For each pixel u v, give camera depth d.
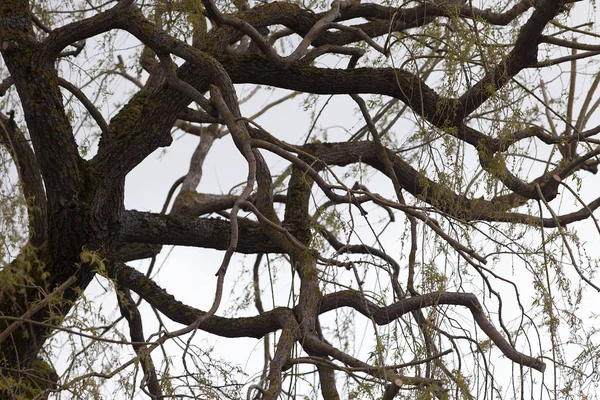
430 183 10.78
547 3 12.54
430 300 10.55
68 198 12.47
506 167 11.68
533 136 12.41
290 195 15.02
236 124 10.97
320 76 14.58
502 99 11.16
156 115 13.39
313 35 14.48
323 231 10.73
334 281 10.81
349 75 14.55
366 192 10.69
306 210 14.73
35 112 12.19
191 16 12.26
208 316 9.27
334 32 16.33
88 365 8.93
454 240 10.57
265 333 13.66
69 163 12.44
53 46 12.37
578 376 10.29
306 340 12.15
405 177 15.73
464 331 10.76
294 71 14.55
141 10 13.34
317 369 11.37
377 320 12.89
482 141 11.17
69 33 12.41
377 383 9.77
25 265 8.75
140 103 13.86
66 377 8.93
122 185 13.27
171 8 12.53
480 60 12.15
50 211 12.48
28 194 13.52
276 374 10.78
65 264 12.60
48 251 12.59
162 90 13.49
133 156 13.20
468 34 11.44
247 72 14.55
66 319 8.94
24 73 12.25
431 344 10.31
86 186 12.71
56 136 12.30
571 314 10.55
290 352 11.53
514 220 11.66
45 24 14.73
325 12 15.95
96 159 13.00
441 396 9.76
